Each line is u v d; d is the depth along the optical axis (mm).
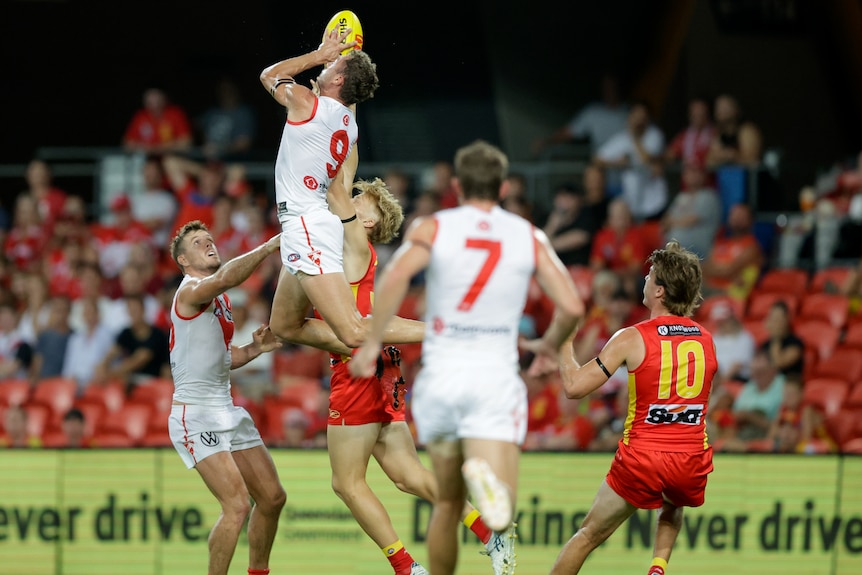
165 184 47688
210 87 57438
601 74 55531
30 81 57062
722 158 45594
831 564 27906
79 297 43344
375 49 56156
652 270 20719
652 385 19969
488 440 15930
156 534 28672
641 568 27938
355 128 19641
